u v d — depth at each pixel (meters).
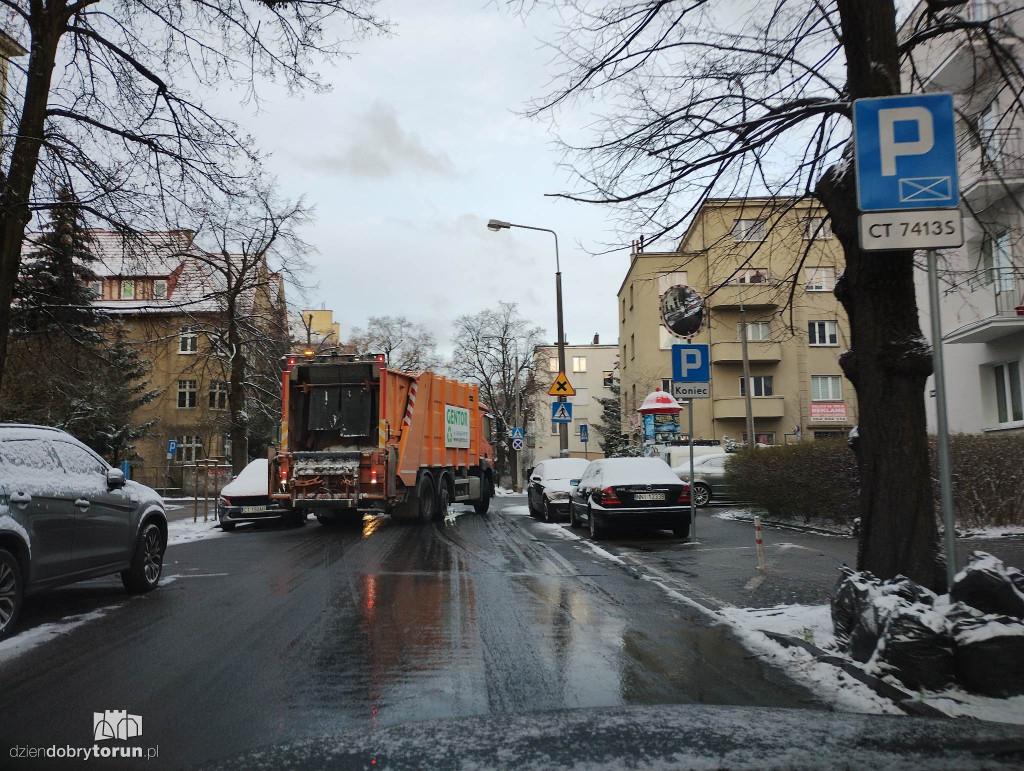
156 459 42.78
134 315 17.58
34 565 6.69
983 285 8.98
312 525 18.78
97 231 12.53
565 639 6.36
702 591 8.60
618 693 4.85
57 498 7.06
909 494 5.82
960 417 18.91
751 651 5.95
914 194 5.24
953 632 4.75
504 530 16.30
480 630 6.70
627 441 44.47
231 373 25.83
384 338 57.00
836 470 13.90
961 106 7.92
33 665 5.56
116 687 5.00
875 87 5.88
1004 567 5.27
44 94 10.23
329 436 15.87
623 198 7.73
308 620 7.13
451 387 19.28
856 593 5.57
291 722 4.30
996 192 8.02
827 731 3.80
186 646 6.13
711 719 4.07
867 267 6.00
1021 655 4.57
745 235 8.59
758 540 9.96
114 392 30.20
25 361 20.34
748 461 17.50
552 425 82.00
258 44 10.37
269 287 25.52
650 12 7.08
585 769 3.26
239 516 17.45
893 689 4.66
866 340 6.04
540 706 4.57
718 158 7.34
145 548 8.61
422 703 4.64
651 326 41.28
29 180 10.10
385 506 15.38
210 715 4.43
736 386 40.25
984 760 3.36
